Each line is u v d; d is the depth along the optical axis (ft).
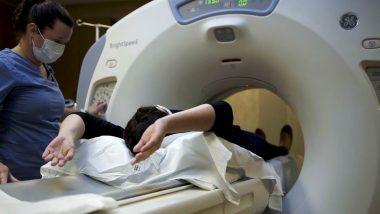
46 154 2.86
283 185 4.51
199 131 2.92
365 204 3.69
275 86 4.66
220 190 2.69
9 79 4.16
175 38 4.50
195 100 4.99
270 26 4.11
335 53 3.84
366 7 3.78
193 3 4.47
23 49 4.44
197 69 4.66
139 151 2.47
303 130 4.35
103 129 3.77
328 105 3.95
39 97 4.35
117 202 2.07
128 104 4.67
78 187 2.75
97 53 5.02
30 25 4.25
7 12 11.37
